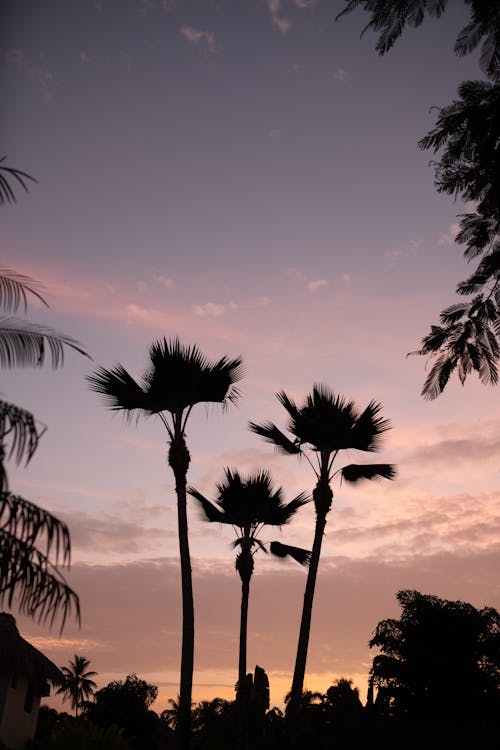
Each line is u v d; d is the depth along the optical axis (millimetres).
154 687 46625
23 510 7402
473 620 30406
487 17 9078
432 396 10617
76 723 22938
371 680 30047
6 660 20188
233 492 25406
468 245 10453
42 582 7523
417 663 29547
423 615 31250
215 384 19172
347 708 29266
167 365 18859
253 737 23641
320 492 22031
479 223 10320
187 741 17172
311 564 21641
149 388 19266
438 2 9102
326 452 22406
